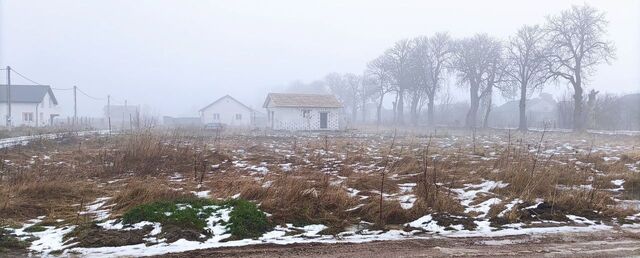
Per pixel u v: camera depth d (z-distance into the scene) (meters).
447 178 11.63
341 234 7.23
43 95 61.50
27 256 5.97
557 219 8.20
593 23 42.50
